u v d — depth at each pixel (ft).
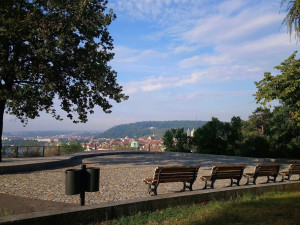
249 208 20.02
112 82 57.62
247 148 80.84
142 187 32.07
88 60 50.52
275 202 22.12
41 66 47.60
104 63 53.78
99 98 57.00
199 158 76.33
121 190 30.01
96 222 16.30
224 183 36.55
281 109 77.51
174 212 18.63
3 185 30.68
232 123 85.87
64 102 56.65
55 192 27.94
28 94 46.57
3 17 41.24
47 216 14.43
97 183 18.85
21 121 59.26
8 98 43.73
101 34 52.95
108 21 50.98
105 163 58.49
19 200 23.53
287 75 53.57
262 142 79.20
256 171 31.27
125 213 17.67
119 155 83.05
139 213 17.83
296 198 23.93
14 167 40.98
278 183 28.60
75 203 23.31
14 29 41.86
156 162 62.64
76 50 48.83
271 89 56.29
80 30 49.03
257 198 23.93
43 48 44.78
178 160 69.10
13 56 46.73
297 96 55.42
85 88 55.52
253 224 16.35
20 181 33.71
